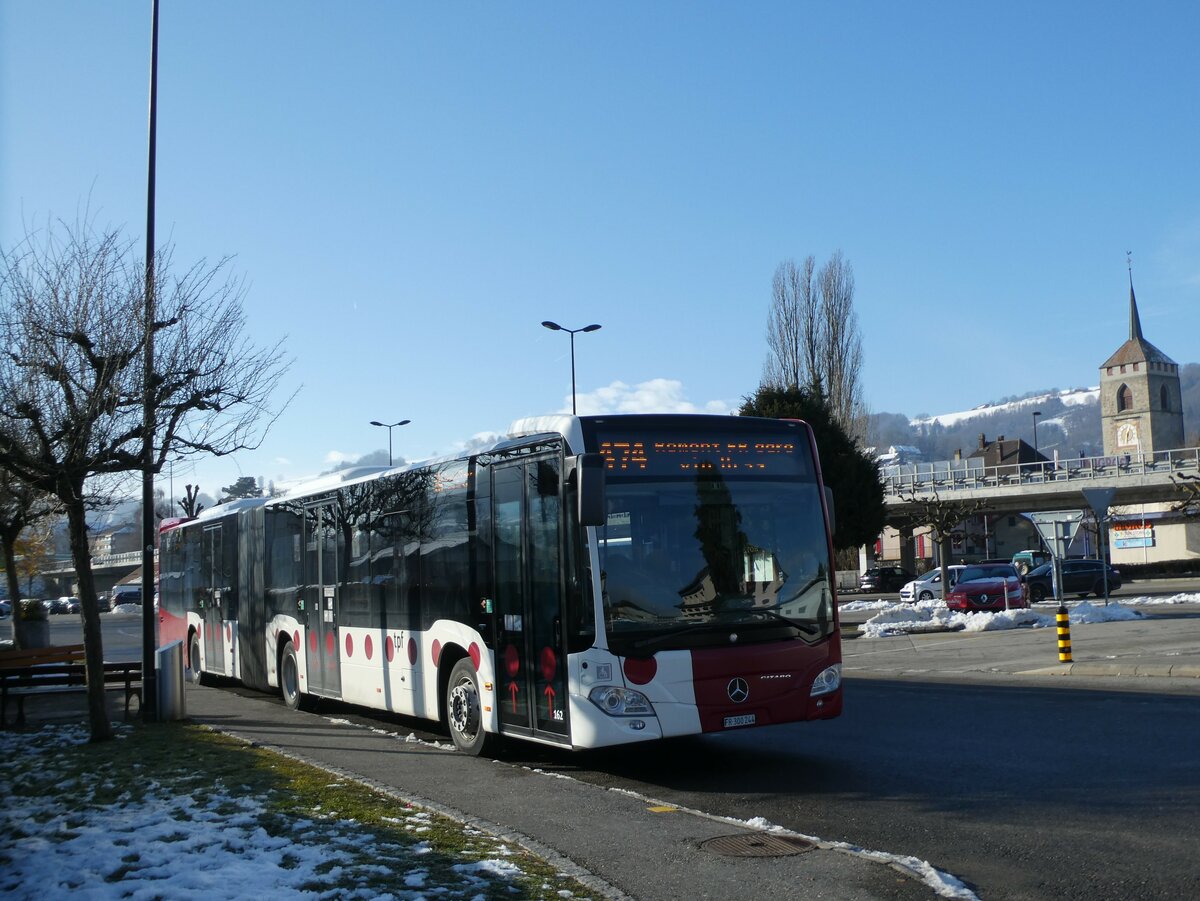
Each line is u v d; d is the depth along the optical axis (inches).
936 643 1035.9
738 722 393.1
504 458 441.7
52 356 507.8
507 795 375.2
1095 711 530.9
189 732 557.3
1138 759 401.4
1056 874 265.0
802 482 428.5
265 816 329.7
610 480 396.2
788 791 380.5
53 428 524.7
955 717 539.5
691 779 410.9
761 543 413.7
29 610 1274.6
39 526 1238.3
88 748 508.7
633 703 381.1
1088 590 1788.9
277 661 698.8
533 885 252.5
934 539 1817.2
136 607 3582.7
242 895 244.2
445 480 491.2
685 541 401.4
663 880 265.1
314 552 642.2
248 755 461.1
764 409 1625.2
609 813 342.6
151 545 632.4
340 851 283.9
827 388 2064.5
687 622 393.4
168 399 534.9
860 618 1604.3
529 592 421.1
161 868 271.9
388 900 239.3
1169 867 265.6
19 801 385.7
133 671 731.4
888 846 299.7
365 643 567.8
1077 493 2696.9
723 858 284.4
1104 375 5949.8
